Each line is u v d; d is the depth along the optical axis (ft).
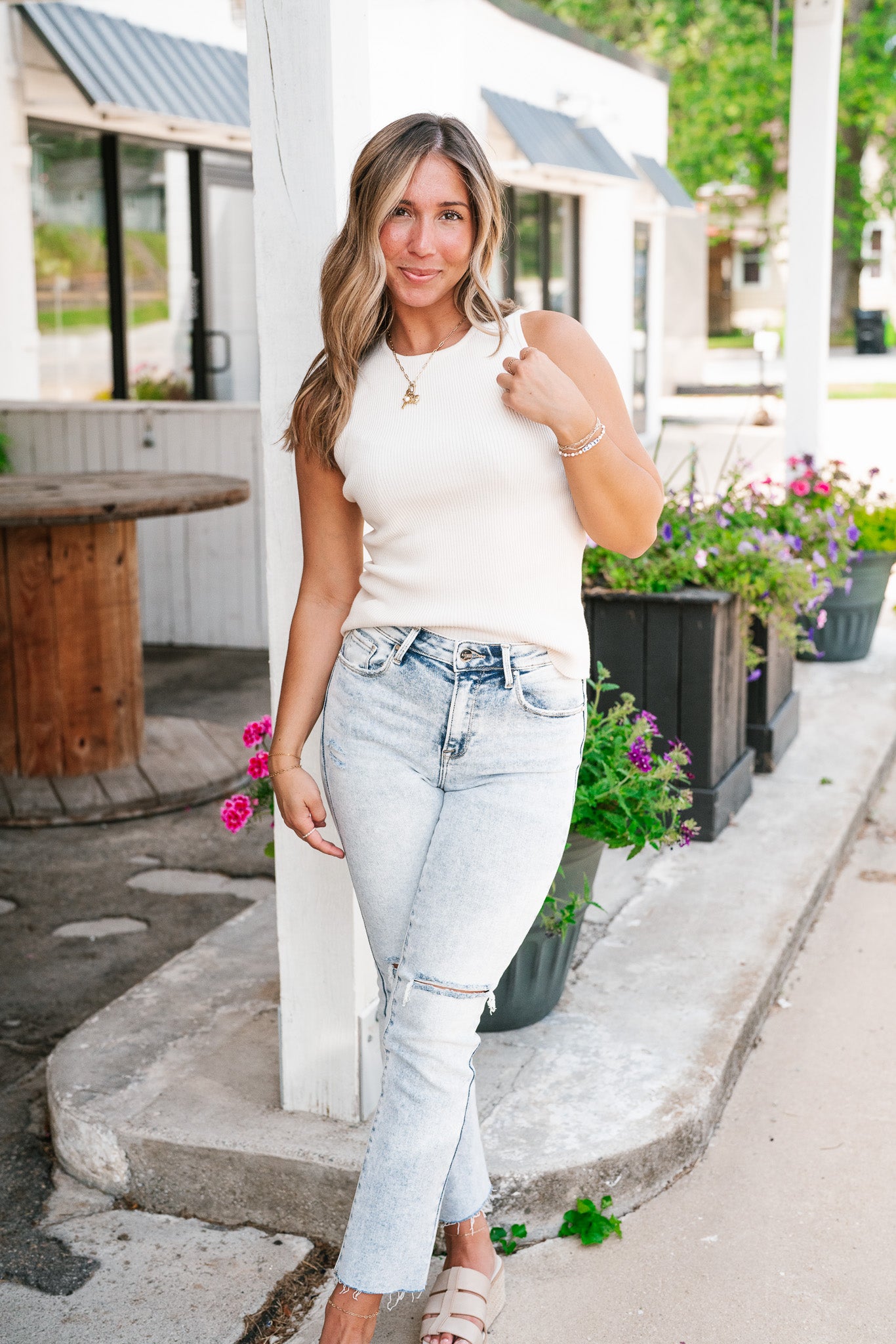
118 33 27.53
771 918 11.56
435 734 6.15
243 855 14.89
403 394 6.10
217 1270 7.80
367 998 8.34
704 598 12.82
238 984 10.42
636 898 12.04
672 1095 8.68
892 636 22.75
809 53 20.75
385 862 6.31
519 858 6.07
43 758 16.63
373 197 5.89
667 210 46.55
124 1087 8.90
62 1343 7.18
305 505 6.73
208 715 20.18
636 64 44.34
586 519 6.01
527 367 5.66
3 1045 10.69
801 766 15.75
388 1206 6.15
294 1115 8.48
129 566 16.98
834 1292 7.44
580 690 6.31
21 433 24.49
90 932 12.87
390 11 8.43
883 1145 8.85
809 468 20.76
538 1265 7.70
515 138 33.47
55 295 28.19
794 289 21.61
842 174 101.19
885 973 11.43
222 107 29.19
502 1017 9.47
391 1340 7.15
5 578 16.21
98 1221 8.30
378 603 6.28
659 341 51.88
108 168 28.94
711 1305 7.35
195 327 31.81
